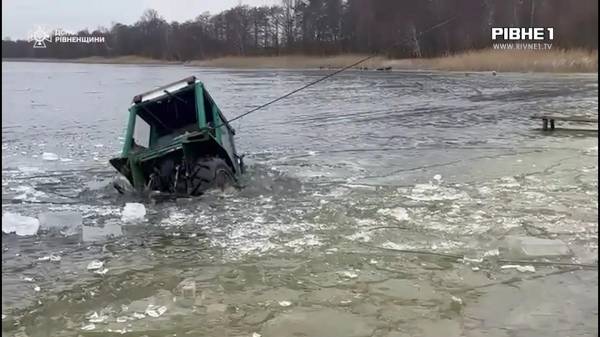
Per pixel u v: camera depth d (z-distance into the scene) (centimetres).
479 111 2486
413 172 1159
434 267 621
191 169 955
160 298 557
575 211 821
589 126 1905
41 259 672
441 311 519
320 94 3709
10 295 569
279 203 903
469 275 597
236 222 803
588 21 6072
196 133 934
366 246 690
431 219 796
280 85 4856
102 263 654
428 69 7019
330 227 769
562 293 550
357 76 6159
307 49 10769
